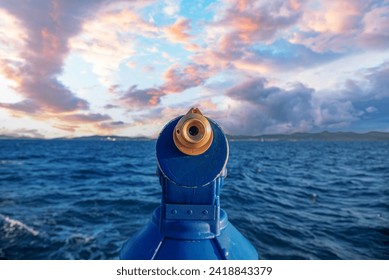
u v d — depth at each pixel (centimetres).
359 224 841
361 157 4803
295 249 647
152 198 1209
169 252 171
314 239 711
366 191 1447
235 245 183
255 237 716
